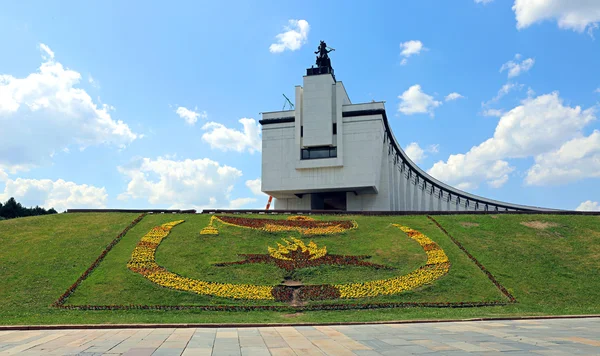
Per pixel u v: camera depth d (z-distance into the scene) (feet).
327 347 60.03
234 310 98.58
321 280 115.03
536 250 136.05
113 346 61.05
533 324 83.87
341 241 141.79
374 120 242.37
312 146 245.86
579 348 57.88
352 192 255.29
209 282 111.65
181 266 120.16
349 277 116.67
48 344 63.00
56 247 131.54
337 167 243.40
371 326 82.48
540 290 113.09
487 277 118.42
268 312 97.60
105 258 123.75
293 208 267.39
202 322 86.43
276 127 255.91
